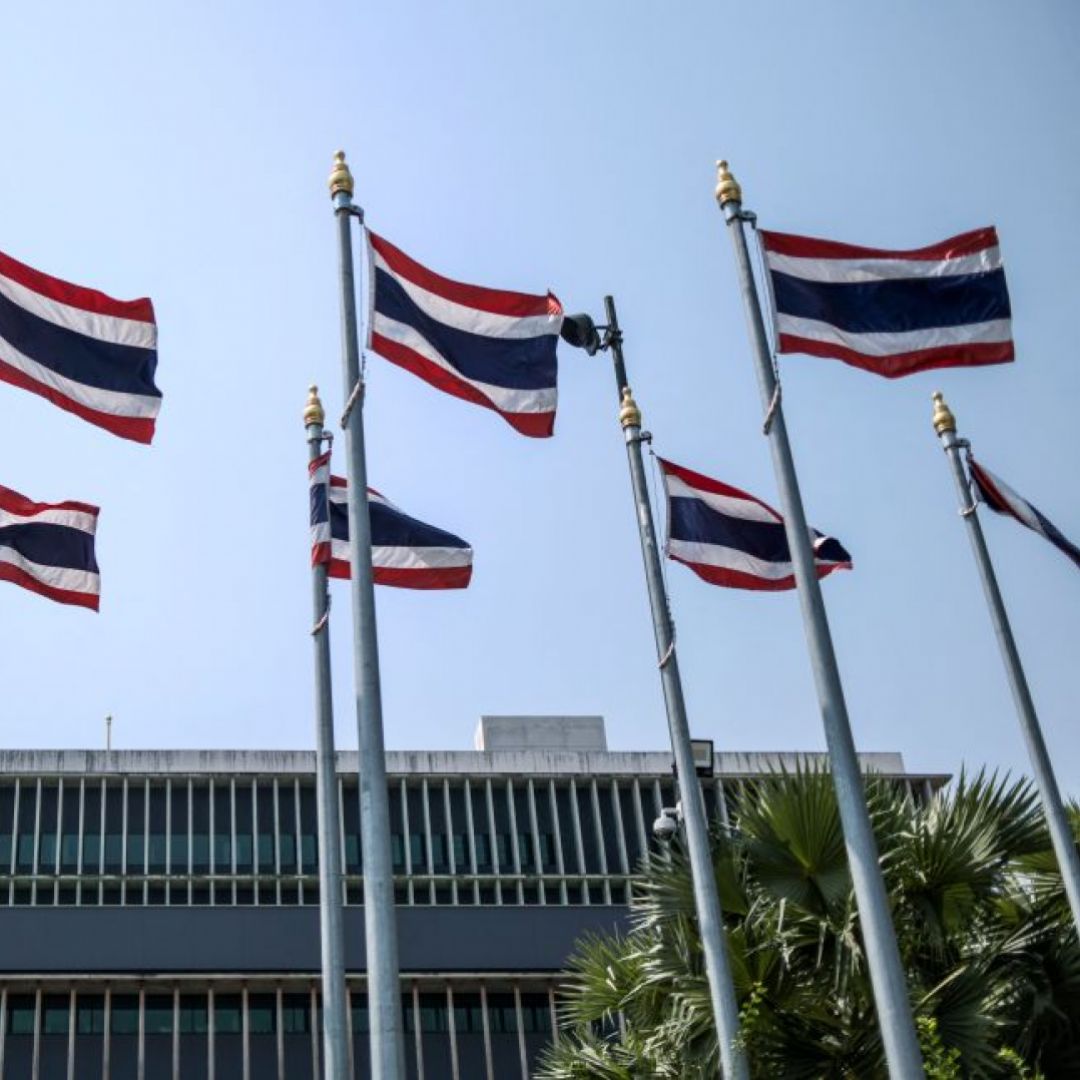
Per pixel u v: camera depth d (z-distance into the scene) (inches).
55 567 928.9
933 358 762.2
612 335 903.1
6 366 772.6
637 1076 908.0
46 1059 2036.2
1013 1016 820.6
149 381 799.1
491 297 766.5
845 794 648.4
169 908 2098.9
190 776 2267.5
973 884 829.8
